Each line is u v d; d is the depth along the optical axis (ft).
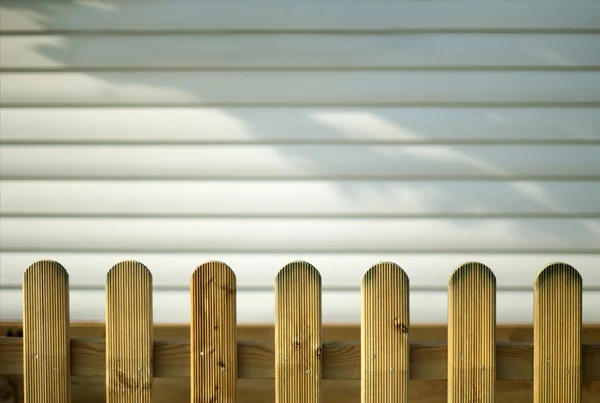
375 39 8.95
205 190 9.11
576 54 8.95
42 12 9.02
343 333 8.97
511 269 9.07
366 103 9.00
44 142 9.11
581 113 9.00
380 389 6.05
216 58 9.02
